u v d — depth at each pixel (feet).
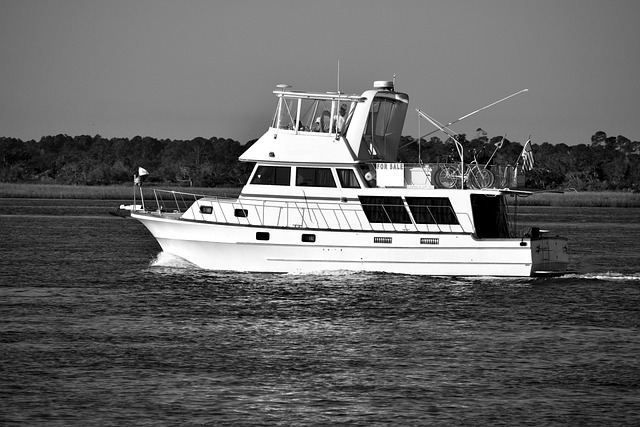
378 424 270.87
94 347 342.85
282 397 291.38
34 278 495.41
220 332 366.43
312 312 399.65
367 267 452.35
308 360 329.52
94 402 284.82
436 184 458.50
